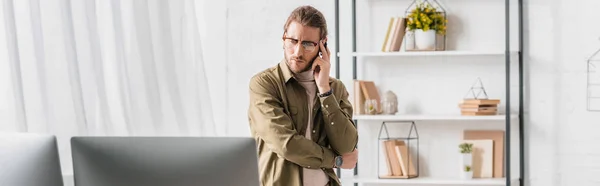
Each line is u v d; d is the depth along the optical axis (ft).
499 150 14.64
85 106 9.45
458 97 14.82
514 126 14.64
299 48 9.00
